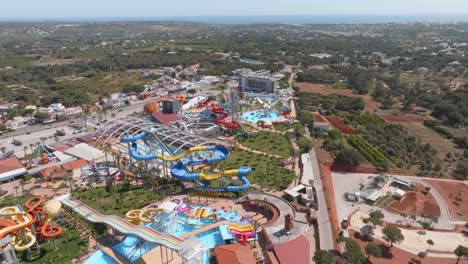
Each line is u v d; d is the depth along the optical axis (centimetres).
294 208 13350
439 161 18225
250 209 13875
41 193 15100
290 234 11719
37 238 11538
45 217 11462
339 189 15538
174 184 15688
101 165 17538
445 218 13438
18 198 14625
